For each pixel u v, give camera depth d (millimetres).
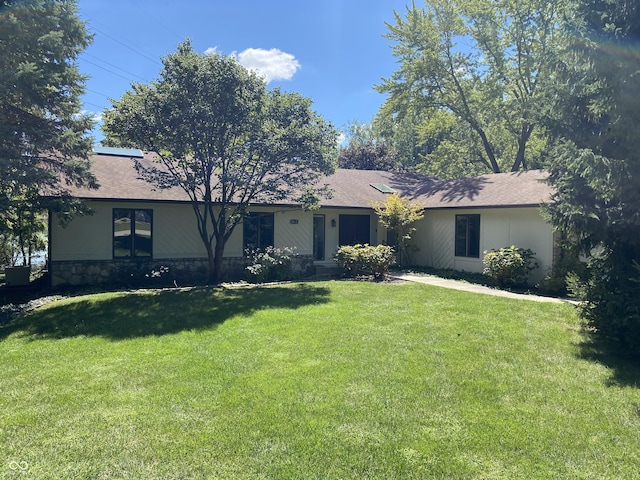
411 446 3291
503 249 11539
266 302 8898
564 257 10133
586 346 5855
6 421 3711
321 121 11492
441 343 5945
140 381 4617
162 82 10312
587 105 5879
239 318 7508
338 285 11250
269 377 4684
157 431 3525
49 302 9344
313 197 12219
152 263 12273
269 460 3117
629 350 5633
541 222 11336
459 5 21047
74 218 11406
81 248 11539
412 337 6238
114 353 5656
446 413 3838
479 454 3195
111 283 11734
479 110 23469
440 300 9023
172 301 9070
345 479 2904
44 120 8922
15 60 8070
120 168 13352
